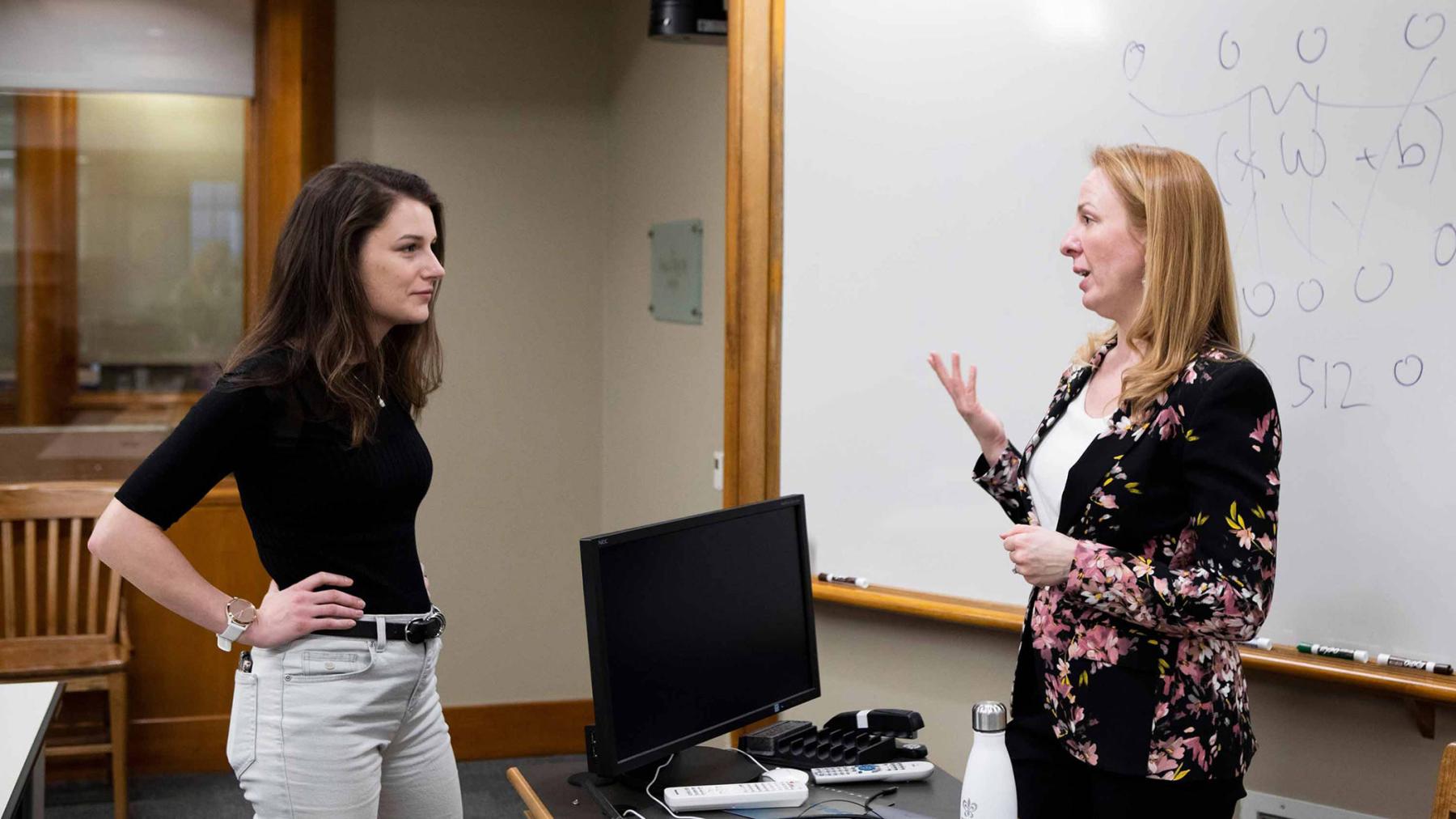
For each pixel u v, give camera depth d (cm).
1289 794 230
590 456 471
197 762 431
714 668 198
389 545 203
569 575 471
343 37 440
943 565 274
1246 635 163
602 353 470
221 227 435
